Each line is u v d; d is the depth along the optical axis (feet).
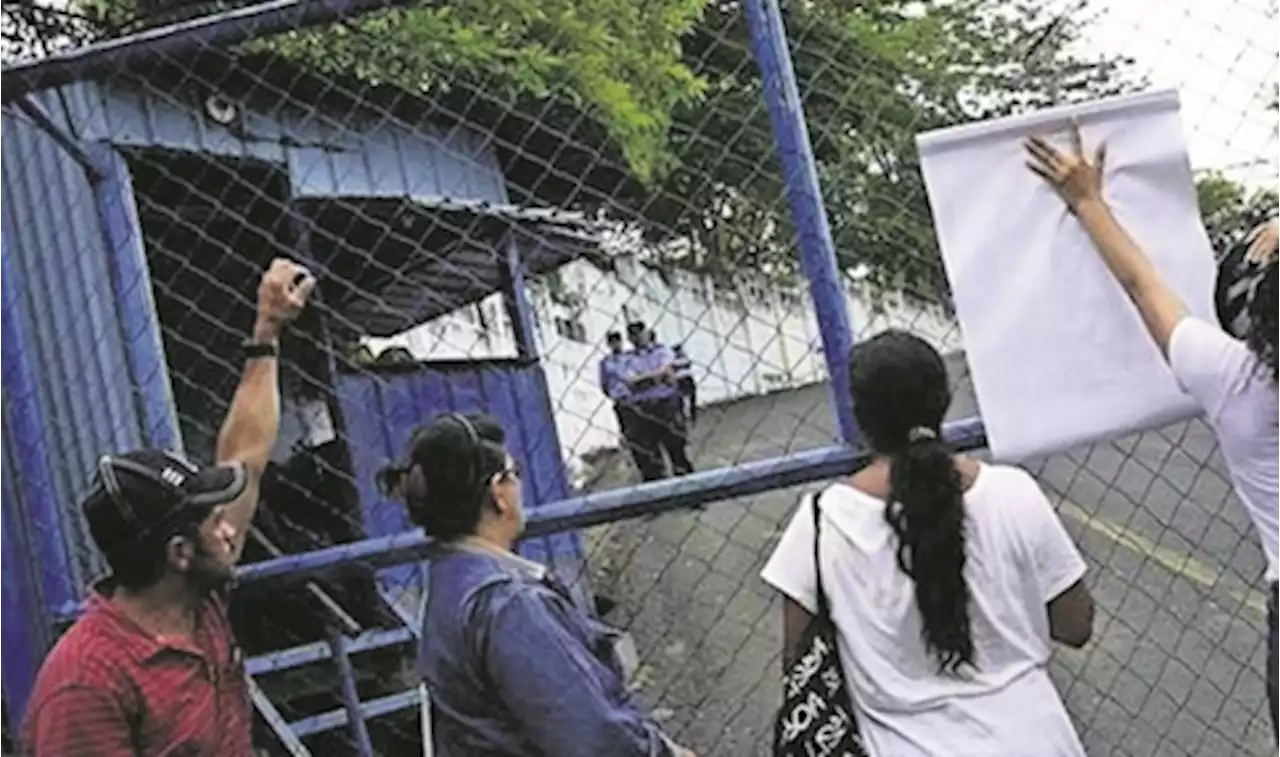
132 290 19.30
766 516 19.88
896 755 7.53
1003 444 9.25
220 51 11.77
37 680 8.17
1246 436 7.60
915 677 7.57
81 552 11.81
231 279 21.77
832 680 7.72
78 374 18.03
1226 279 7.86
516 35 29.96
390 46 25.30
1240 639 16.12
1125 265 8.89
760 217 25.98
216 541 7.80
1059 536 7.70
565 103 30.14
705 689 19.77
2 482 10.43
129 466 7.63
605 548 21.86
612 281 32.86
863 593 7.64
